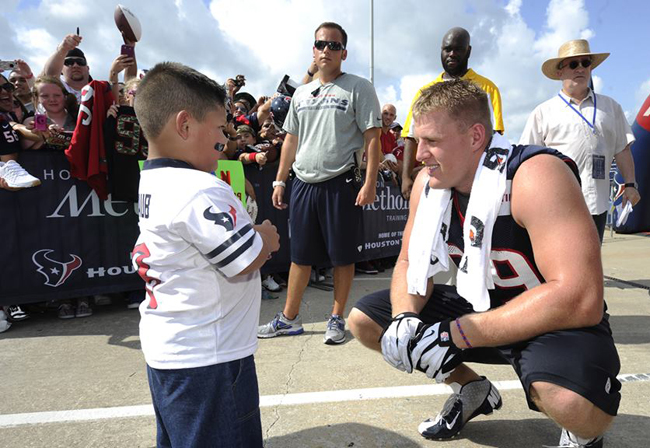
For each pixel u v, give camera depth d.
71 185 3.35
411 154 3.44
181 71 1.15
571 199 1.27
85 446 1.72
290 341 2.86
